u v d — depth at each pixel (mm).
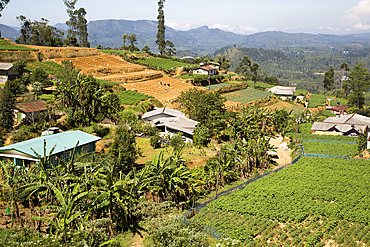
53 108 68875
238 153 57125
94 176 34375
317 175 55688
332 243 34781
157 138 63469
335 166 60844
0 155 42688
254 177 54750
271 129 98875
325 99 159750
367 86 155000
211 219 39094
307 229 36812
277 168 59969
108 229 32000
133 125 70438
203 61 162375
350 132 85562
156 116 78750
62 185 34906
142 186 37031
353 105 153875
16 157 42469
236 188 48906
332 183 51719
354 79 158500
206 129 71438
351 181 52594
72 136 50719
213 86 134375
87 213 30359
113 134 64562
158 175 39531
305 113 113750
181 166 41688
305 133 90250
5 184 32188
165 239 29234
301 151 71188
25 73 84875
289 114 101312
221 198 44781
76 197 29797
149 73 124438
